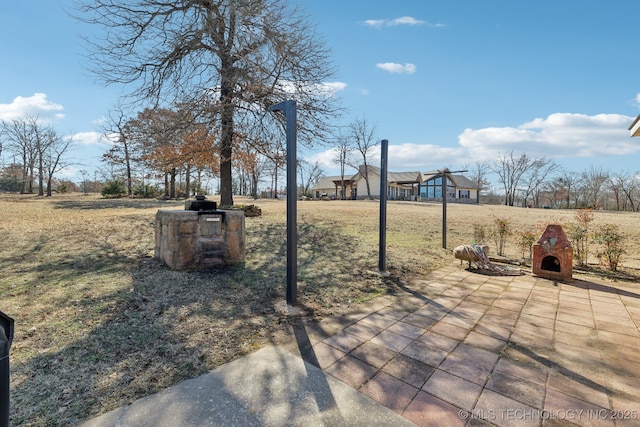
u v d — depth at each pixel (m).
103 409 1.82
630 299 3.99
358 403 1.90
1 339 1.25
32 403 1.85
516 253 7.20
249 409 1.83
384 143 5.07
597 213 18.20
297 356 2.47
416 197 42.31
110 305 3.37
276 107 3.82
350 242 7.60
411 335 2.88
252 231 8.35
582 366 2.35
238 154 12.59
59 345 2.53
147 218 9.87
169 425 1.69
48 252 5.57
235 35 9.73
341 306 3.63
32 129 28.36
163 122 10.42
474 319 3.29
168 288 3.98
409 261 6.03
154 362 2.33
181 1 8.95
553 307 3.68
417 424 1.73
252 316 3.26
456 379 2.17
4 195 28.61
